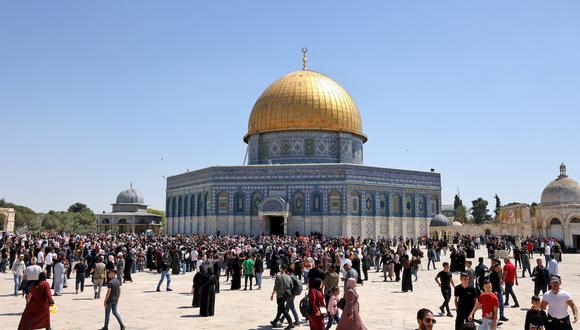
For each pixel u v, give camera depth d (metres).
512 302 20.56
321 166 60.22
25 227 117.50
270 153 68.19
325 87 69.06
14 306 19.95
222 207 62.31
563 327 11.77
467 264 19.19
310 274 17.34
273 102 68.50
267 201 59.97
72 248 38.22
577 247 53.16
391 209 62.19
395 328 15.38
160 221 100.00
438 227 64.31
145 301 21.09
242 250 32.12
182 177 70.94
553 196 56.84
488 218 124.69
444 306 18.06
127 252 31.89
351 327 11.07
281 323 16.08
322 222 59.09
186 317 17.39
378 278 29.98
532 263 37.91
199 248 34.31
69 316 17.62
